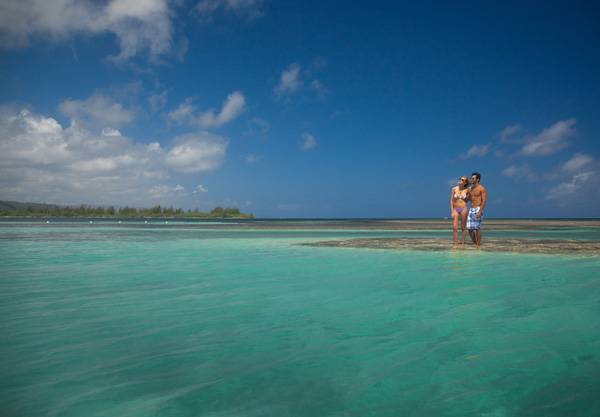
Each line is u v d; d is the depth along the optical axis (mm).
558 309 4363
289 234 22344
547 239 16938
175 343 3271
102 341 3312
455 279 6375
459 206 12453
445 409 2188
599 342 3273
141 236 19156
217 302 4754
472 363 2840
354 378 2594
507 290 5438
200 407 2201
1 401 2240
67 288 5586
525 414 2129
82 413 2121
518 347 3162
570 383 2510
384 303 4691
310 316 4121
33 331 3568
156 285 5859
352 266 8008
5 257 9570
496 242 14734
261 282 6125
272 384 2504
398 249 11836
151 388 2439
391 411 2162
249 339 3379
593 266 7887
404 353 3045
